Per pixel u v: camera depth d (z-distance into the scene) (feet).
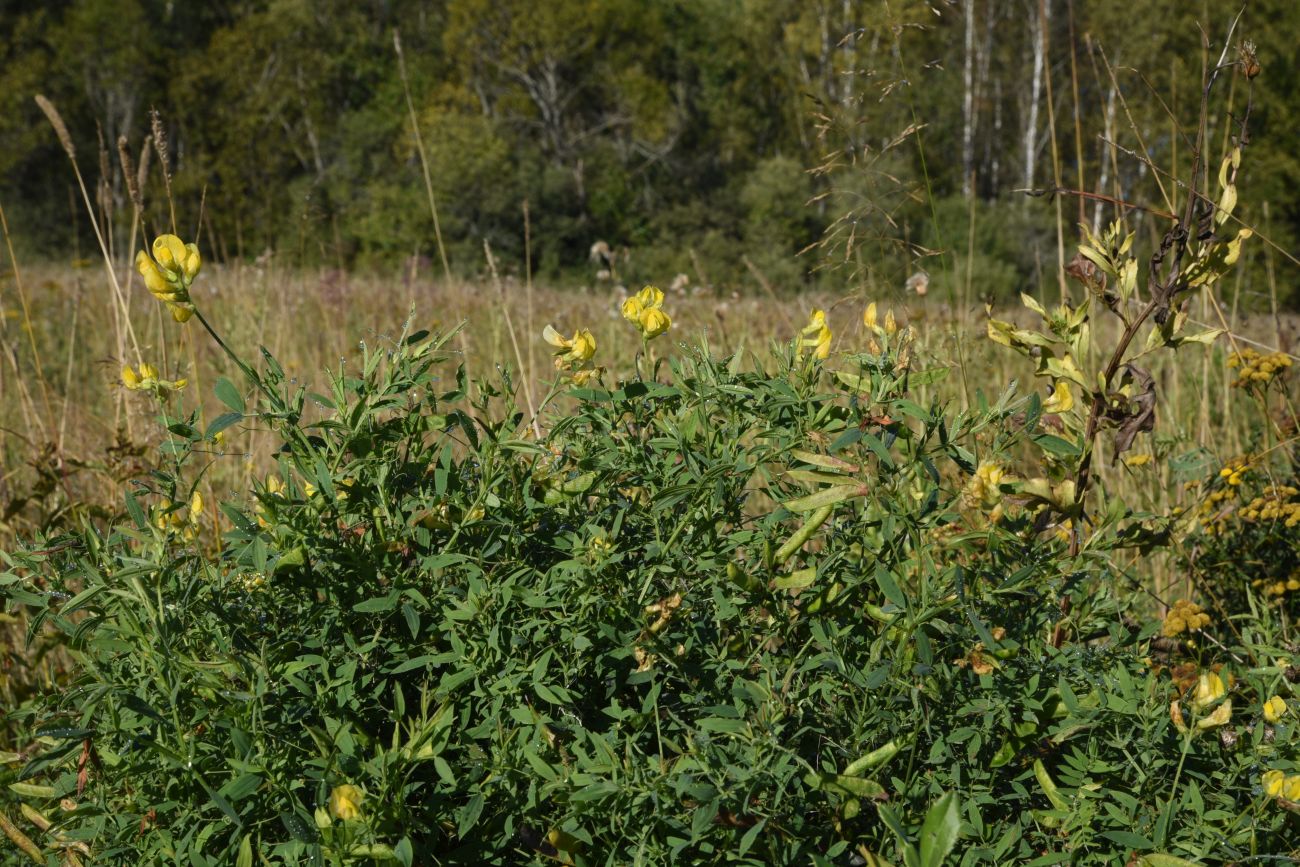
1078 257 5.40
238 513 4.62
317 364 14.19
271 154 106.93
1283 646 5.96
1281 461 9.32
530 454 5.11
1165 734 4.68
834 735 4.48
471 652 4.62
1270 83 63.26
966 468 4.78
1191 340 5.21
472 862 4.32
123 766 4.47
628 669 4.84
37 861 4.99
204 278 25.98
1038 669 4.72
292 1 123.34
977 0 95.04
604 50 129.18
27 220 105.70
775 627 4.78
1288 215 64.39
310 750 4.46
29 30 120.88
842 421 4.82
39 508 8.07
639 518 5.02
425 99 127.75
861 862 4.32
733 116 125.18
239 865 4.05
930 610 4.30
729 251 90.12
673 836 4.15
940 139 82.48
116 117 117.19
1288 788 4.34
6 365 12.42
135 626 4.44
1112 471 9.11
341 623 4.68
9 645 7.79
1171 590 8.22
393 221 95.91
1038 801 4.74
